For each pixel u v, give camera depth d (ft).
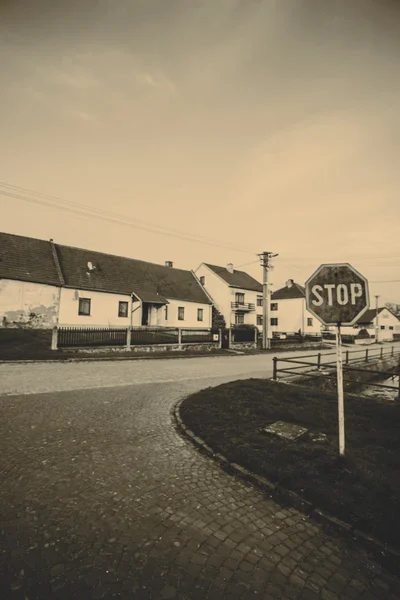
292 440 16.40
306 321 168.25
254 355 80.84
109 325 91.35
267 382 33.22
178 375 41.73
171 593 7.23
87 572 7.80
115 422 20.20
